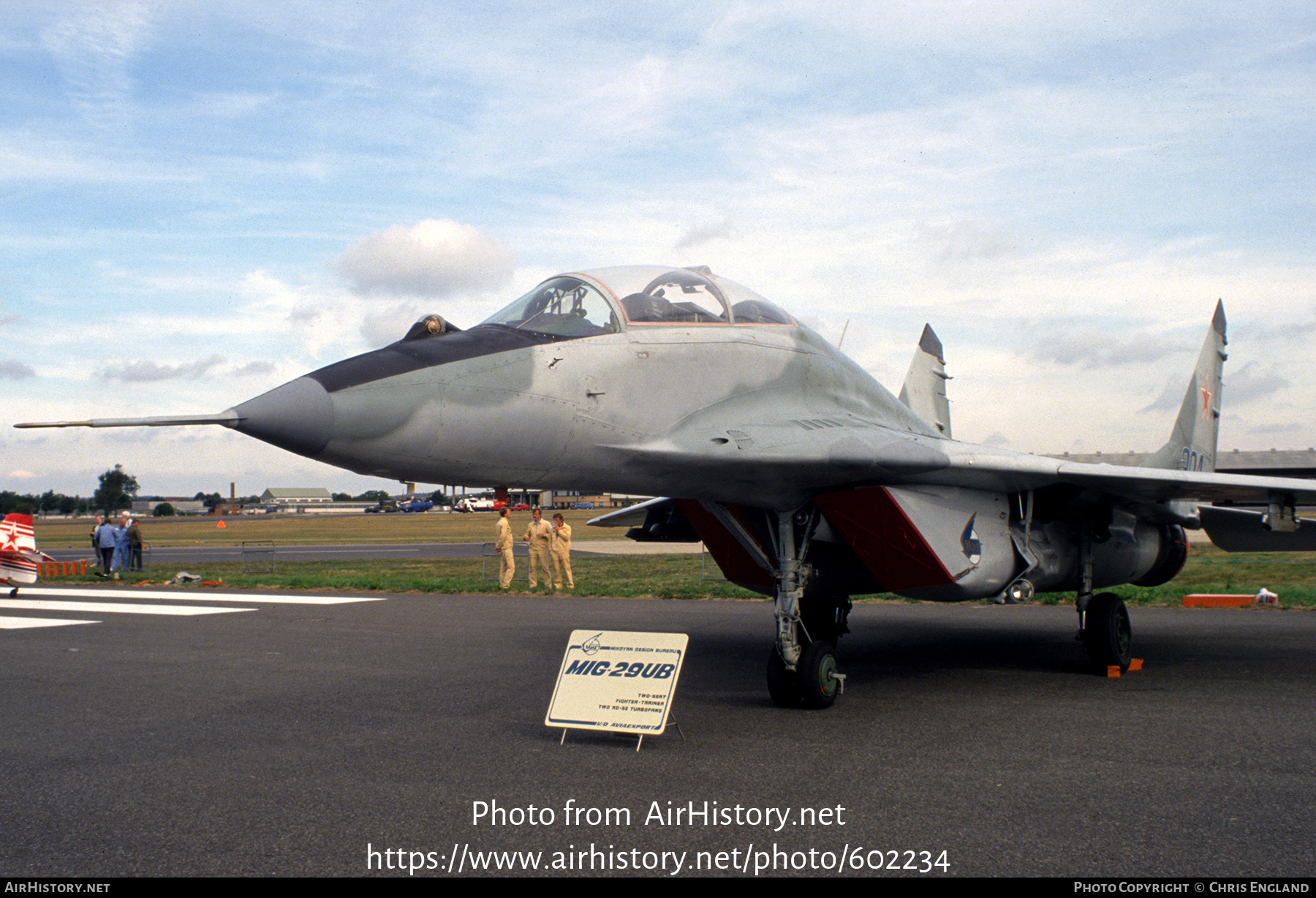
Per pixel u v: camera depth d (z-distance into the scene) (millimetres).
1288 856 3844
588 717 6047
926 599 7812
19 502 181000
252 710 7062
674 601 15680
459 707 7125
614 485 6625
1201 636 10844
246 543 45062
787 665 7008
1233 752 5543
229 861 3898
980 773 5125
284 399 5219
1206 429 12695
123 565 25109
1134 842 4008
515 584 19594
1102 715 6684
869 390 8828
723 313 7504
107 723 6637
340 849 4031
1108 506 8766
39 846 4102
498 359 5945
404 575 23109
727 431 6734
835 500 7246
